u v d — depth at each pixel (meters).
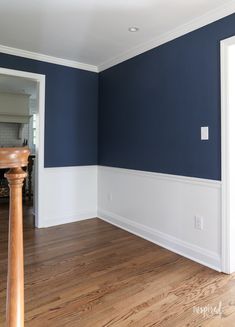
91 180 3.96
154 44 2.90
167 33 2.70
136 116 3.21
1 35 2.77
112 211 3.70
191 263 2.46
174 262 2.48
